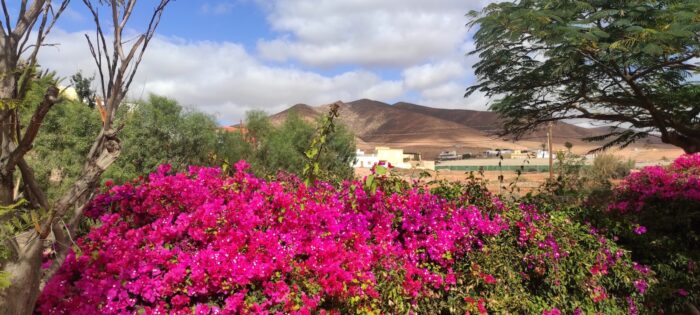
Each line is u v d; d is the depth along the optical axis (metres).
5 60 1.52
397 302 3.49
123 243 3.11
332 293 3.14
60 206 1.56
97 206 3.98
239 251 3.23
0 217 1.55
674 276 5.29
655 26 5.49
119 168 10.43
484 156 82.88
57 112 10.26
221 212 3.61
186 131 11.97
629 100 7.41
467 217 4.34
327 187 5.18
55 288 2.61
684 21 5.34
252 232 3.39
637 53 5.79
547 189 6.50
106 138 1.59
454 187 5.36
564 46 5.80
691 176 7.56
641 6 5.50
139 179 4.34
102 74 1.58
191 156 12.34
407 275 3.66
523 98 8.23
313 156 4.01
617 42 5.42
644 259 5.59
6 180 1.57
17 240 1.56
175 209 3.90
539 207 5.68
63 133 10.30
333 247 3.43
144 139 10.95
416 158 81.88
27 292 1.59
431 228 4.14
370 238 4.00
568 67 6.22
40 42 1.61
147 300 2.85
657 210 6.98
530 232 4.46
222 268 2.91
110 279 2.75
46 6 1.63
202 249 3.19
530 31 5.93
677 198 6.73
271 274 3.11
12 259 1.56
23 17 1.57
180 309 2.79
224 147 14.12
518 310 4.05
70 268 2.80
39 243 1.59
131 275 2.80
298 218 3.68
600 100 7.62
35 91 1.59
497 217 4.59
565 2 5.82
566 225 4.97
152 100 11.74
